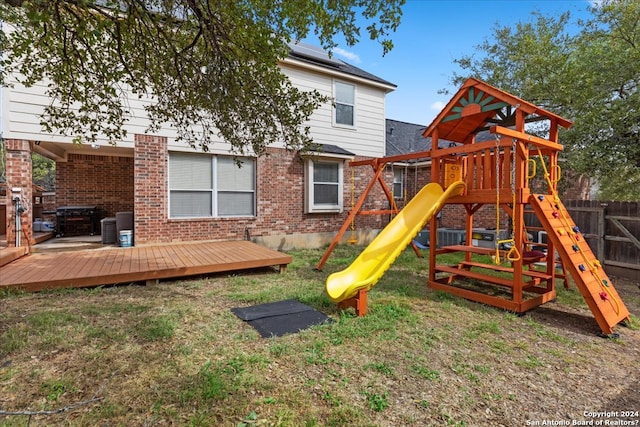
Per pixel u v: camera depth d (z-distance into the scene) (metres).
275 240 9.51
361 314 4.12
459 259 8.13
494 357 3.16
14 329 3.38
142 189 7.64
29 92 6.50
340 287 4.24
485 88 4.91
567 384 2.71
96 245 7.96
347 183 10.83
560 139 7.66
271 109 4.40
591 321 4.20
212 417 2.18
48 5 2.69
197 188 8.38
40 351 2.98
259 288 5.39
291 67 9.50
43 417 2.11
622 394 2.59
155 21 3.52
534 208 4.55
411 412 2.30
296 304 4.54
